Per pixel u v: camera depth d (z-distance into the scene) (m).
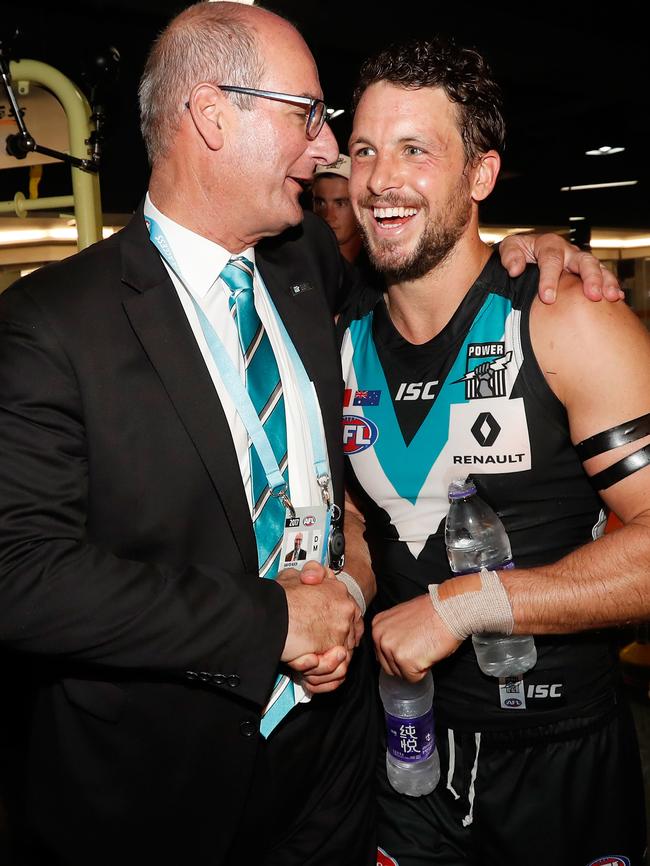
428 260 1.47
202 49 1.36
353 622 1.40
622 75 6.33
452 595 1.39
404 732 1.57
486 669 1.52
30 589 1.21
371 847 1.68
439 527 1.53
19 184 3.59
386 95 1.44
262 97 1.36
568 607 1.33
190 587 1.27
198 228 1.43
